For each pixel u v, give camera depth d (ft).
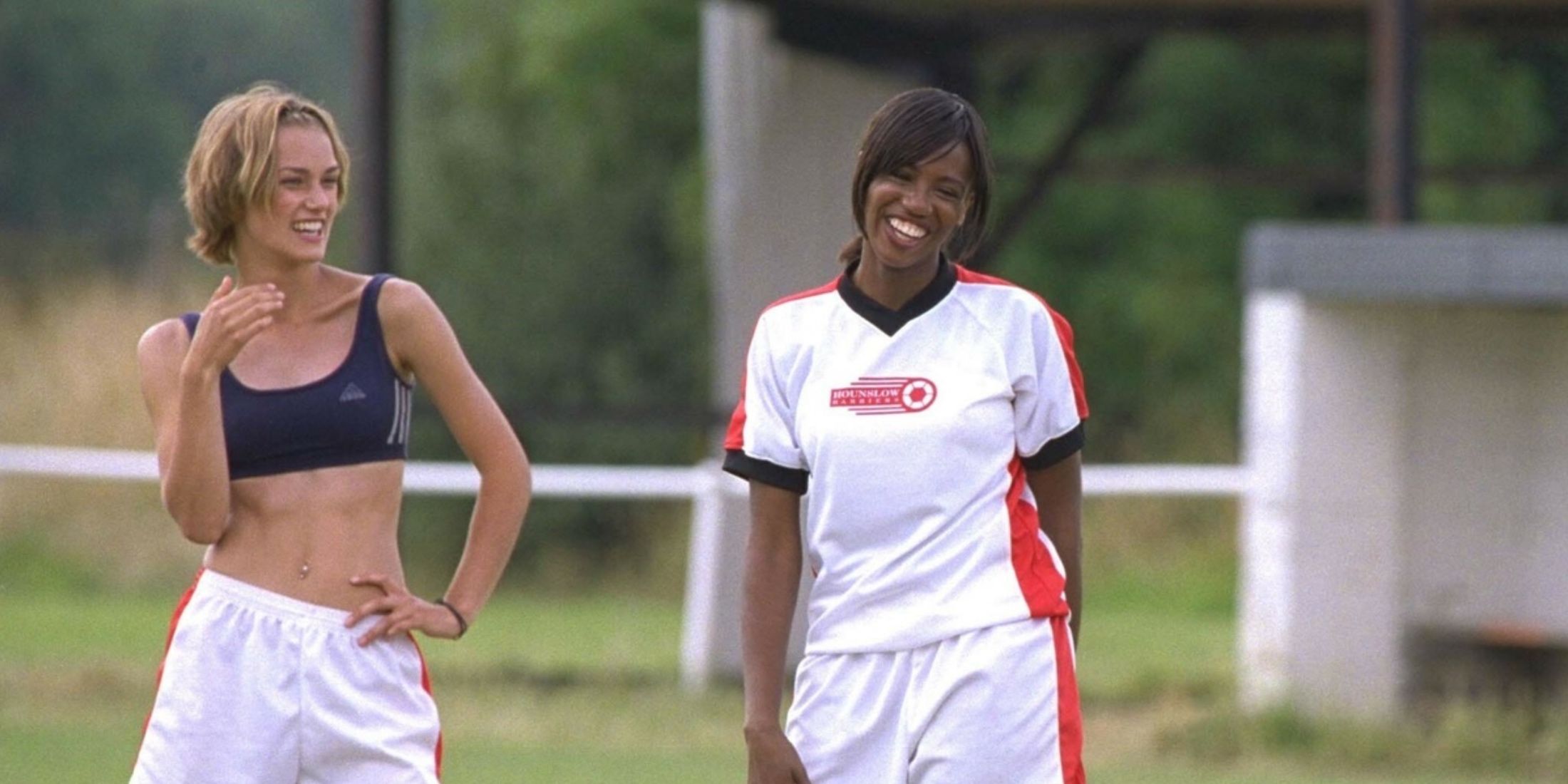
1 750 99.19
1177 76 292.20
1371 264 112.88
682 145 294.66
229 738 51.34
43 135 382.42
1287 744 110.22
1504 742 108.37
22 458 139.03
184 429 50.75
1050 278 285.43
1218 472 130.11
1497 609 124.16
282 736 51.52
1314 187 173.06
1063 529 51.98
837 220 139.44
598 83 295.07
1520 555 124.16
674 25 294.46
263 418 51.90
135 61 394.73
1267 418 115.96
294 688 51.57
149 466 124.88
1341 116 292.81
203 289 235.20
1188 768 106.22
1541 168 168.76
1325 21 153.58
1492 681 123.44
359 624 52.29
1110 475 127.54
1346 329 117.39
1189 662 140.56
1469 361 124.26
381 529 53.01
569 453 276.00
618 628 165.48
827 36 137.08
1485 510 124.26
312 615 51.83
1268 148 291.79
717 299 141.90
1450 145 276.82
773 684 51.65
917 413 50.19
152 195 385.29
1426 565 124.57
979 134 50.65
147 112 391.24
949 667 49.62
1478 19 155.74
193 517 51.62
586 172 292.20
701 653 127.44
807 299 52.08
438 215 290.97
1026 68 236.84
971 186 50.83
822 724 50.96
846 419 50.47
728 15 138.82
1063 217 288.51
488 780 95.45
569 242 286.66
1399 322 121.49
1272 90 292.81
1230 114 293.02
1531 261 109.70
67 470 123.85
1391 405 120.16
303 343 52.85
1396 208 118.01
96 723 108.47
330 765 51.90
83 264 328.29
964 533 50.06
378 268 115.24
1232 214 290.76
